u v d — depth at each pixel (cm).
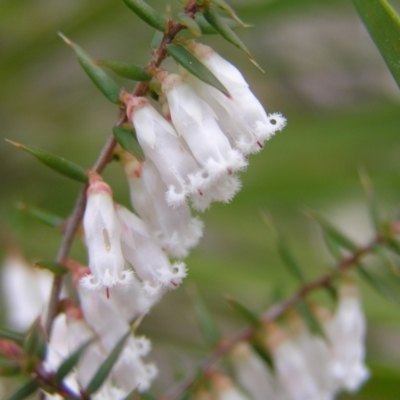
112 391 13
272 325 15
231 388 15
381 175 27
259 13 28
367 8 13
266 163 27
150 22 12
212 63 12
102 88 12
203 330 15
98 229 12
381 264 17
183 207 12
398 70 13
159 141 12
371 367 17
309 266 25
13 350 12
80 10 28
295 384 15
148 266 12
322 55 33
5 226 18
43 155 12
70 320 13
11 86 28
